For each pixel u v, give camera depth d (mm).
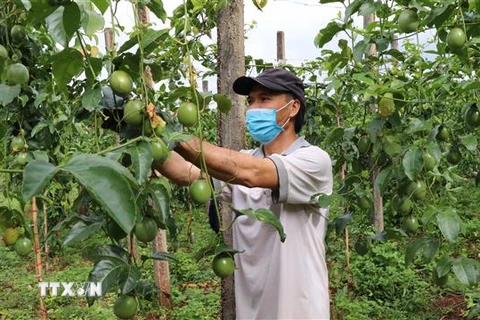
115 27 1616
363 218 4914
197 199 1586
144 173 1376
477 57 2510
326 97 4340
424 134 2656
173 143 1573
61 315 5180
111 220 1493
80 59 1514
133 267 1460
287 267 2121
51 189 4805
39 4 1326
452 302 5355
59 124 2910
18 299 5625
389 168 2607
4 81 2064
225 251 1628
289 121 2281
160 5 1771
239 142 2455
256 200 2195
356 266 5609
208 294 5684
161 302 5113
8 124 2727
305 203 2086
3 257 7250
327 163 2086
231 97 2420
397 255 5910
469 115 2363
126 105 1525
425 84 2895
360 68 3084
